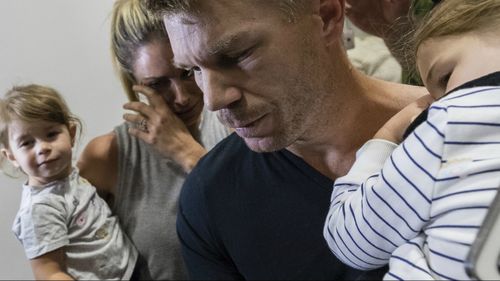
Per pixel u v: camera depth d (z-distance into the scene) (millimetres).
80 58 1030
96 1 1029
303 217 824
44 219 1086
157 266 1180
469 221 530
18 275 1100
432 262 566
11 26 862
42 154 1075
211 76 642
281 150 823
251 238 868
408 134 624
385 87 830
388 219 605
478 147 549
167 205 1169
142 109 1142
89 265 1127
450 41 615
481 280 371
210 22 603
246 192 858
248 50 632
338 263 818
